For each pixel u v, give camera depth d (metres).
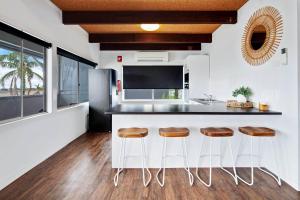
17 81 3.02
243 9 3.68
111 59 6.70
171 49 6.38
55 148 3.89
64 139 4.30
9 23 2.58
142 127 3.12
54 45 3.76
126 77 6.75
